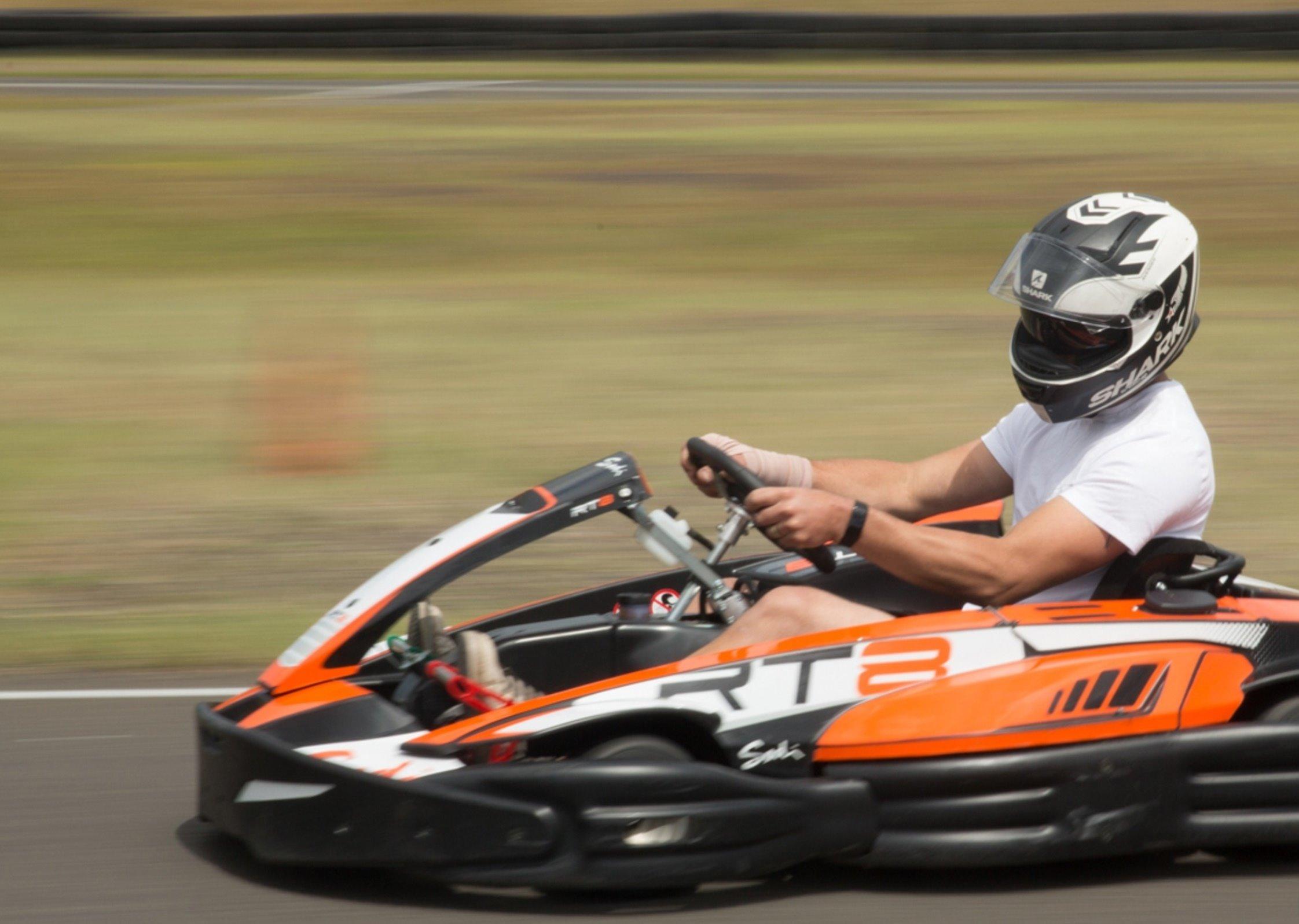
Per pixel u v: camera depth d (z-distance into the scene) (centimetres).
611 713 1077
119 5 10362
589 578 2059
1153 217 1184
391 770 1073
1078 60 8606
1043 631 1142
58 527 2258
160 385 3152
